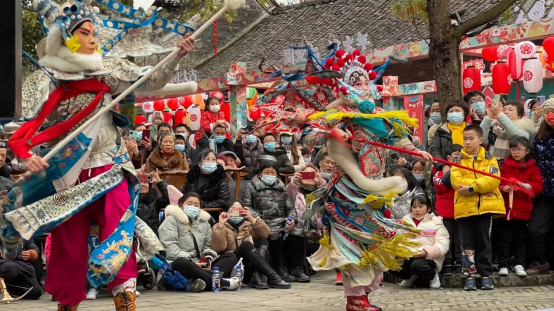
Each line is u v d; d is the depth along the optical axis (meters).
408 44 12.92
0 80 3.82
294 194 8.97
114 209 4.81
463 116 8.36
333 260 5.96
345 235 6.01
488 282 7.61
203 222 8.26
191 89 5.15
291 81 6.19
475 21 9.37
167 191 8.48
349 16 21.20
